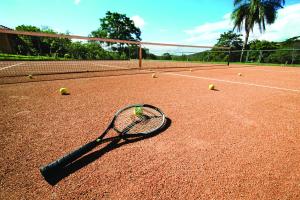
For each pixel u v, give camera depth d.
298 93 4.76
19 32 6.07
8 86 4.89
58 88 4.73
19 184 1.44
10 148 1.90
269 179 1.57
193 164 1.73
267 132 2.44
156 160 1.78
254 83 6.28
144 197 1.35
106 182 1.48
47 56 21.92
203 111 3.18
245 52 23.94
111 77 6.85
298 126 2.65
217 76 8.01
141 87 5.07
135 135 2.13
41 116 2.77
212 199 1.35
